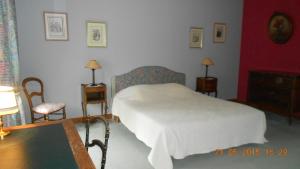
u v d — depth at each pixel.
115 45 4.48
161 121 2.74
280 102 4.42
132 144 3.34
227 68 5.75
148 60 4.82
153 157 2.54
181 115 2.97
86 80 4.35
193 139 2.72
